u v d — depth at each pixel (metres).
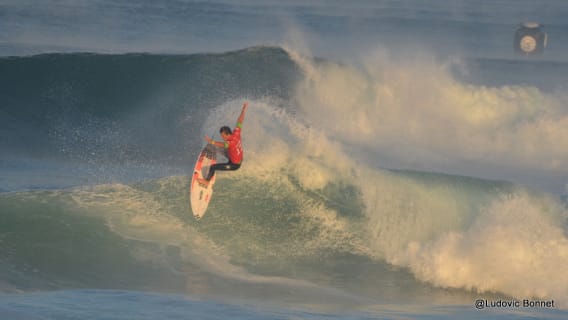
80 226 41.41
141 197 45.62
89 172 63.06
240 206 46.59
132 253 39.75
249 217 45.81
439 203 50.06
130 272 37.53
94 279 36.03
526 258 39.91
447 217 49.47
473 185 53.38
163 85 83.19
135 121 78.25
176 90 82.88
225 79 84.69
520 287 38.78
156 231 42.72
